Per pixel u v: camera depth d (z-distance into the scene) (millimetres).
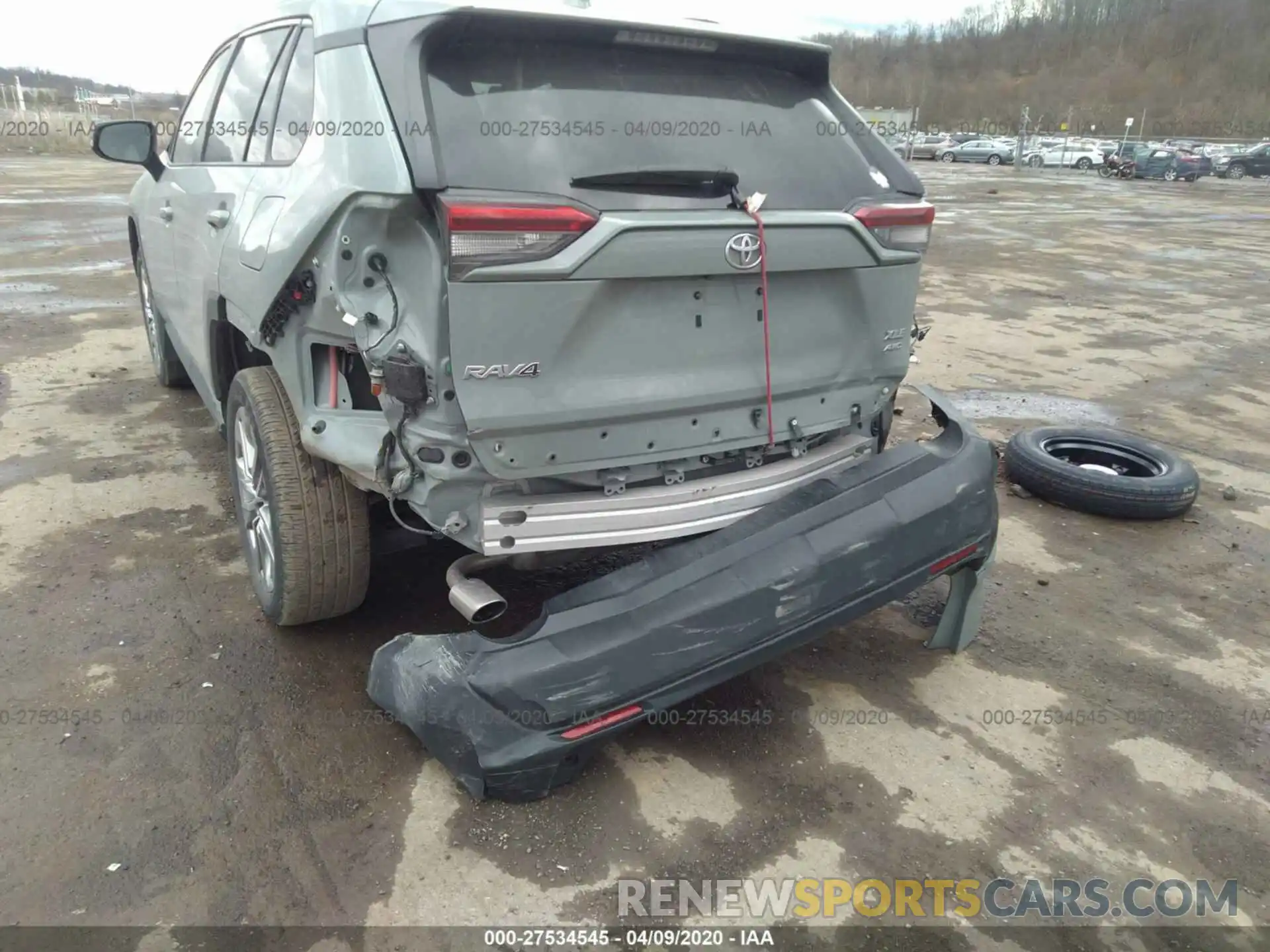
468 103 2383
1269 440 6117
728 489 2771
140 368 6430
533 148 2410
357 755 2742
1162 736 3055
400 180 2230
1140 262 14242
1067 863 2510
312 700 2963
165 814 2479
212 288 3449
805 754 2881
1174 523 4758
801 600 2604
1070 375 7605
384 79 2377
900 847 2533
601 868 2400
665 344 2537
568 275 2283
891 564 2775
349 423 2695
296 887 2287
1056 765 2891
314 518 2904
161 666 3094
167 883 2270
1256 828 2664
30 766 2619
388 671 2615
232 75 3799
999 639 3602
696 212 2475
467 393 2291
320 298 2576
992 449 3213
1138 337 9062
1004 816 2664
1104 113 73125
